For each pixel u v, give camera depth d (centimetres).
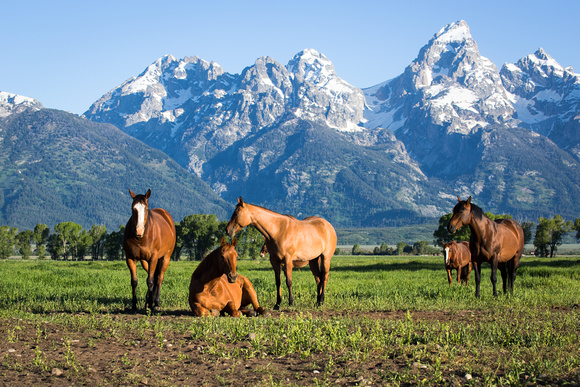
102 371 714
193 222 10056
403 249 17538
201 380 683
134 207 1280
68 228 11294
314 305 1430
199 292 1184
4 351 800
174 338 916
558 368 700
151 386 656
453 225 1571
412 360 761
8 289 1806
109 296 1644
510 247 1695
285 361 772
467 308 1384
